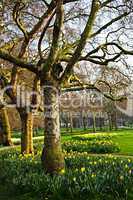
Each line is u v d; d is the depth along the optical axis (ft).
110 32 55.47
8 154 67.21
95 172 38.88
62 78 42.80
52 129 42.73
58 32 41.47
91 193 33.73
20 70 73.87
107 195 33.78
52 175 41.27
